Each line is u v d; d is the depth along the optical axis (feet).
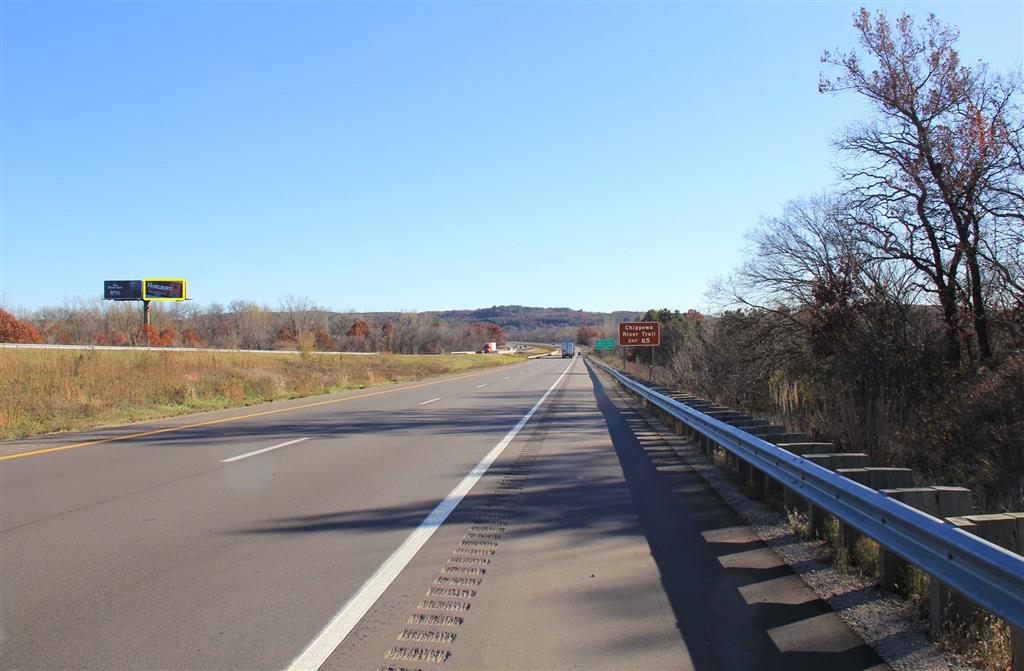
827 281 59.26
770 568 19.31
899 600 16.33
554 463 37.96
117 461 38.45
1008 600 11.60
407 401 85.05
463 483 32.17
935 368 49.47
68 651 14.35
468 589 17.93
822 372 59.21
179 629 15.42
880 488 20.47
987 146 46.03
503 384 128.88
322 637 14.96
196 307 338.54
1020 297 47.19
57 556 20.80
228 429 54.44
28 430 53.83
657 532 23.40
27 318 270.87
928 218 51.29
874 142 54.08
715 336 98.27
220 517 25.63
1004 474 31.27
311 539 22.68
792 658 13.75
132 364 92.38
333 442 46.57
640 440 47.80
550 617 16.08
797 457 22.44
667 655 14.05
